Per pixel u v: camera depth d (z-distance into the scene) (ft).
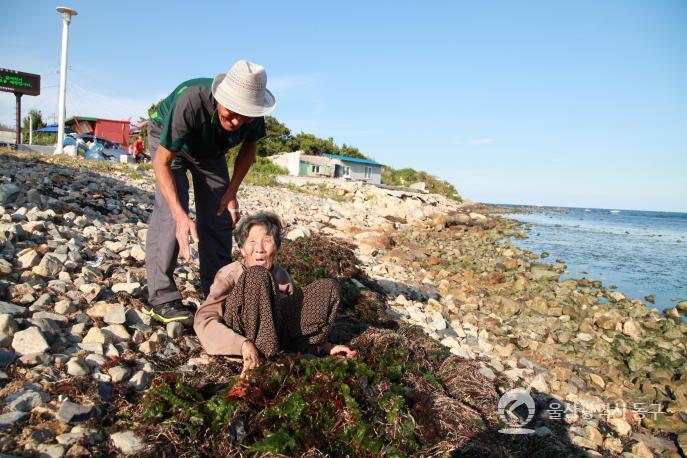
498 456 11.12
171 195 11.63
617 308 32.58
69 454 7.89
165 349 12.00
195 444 8.82
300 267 21.61
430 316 22.71
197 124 11.61
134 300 13.84
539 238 79.00
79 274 14.93
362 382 10.81
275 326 10.92
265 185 73.51
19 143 68.03
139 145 74.74
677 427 15.93
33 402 8.80
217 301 11.28
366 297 19.11
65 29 59.41
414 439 10.09
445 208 87.15
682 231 137.69
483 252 49.57
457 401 12.46
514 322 26.07
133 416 9.21
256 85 11.02
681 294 40.47
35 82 67.67
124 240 20.03
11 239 16.14
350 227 43.70
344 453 9.26
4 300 12.26
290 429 9.21
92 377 10.02
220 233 13.83
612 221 189.47
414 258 39.11
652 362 22.25
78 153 70.18
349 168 151.12
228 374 11.18
